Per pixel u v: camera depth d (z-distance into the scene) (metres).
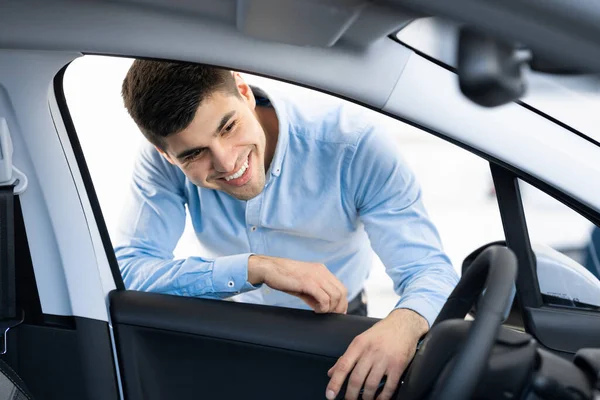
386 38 1.31
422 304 1.60
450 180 4.46
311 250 2.17
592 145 1.39
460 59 0.69
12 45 1.33
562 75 0.73
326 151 1.98
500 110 1.36
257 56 1.28
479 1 0.60
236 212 2.13
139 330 1.65
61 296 1.61
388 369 1.44
